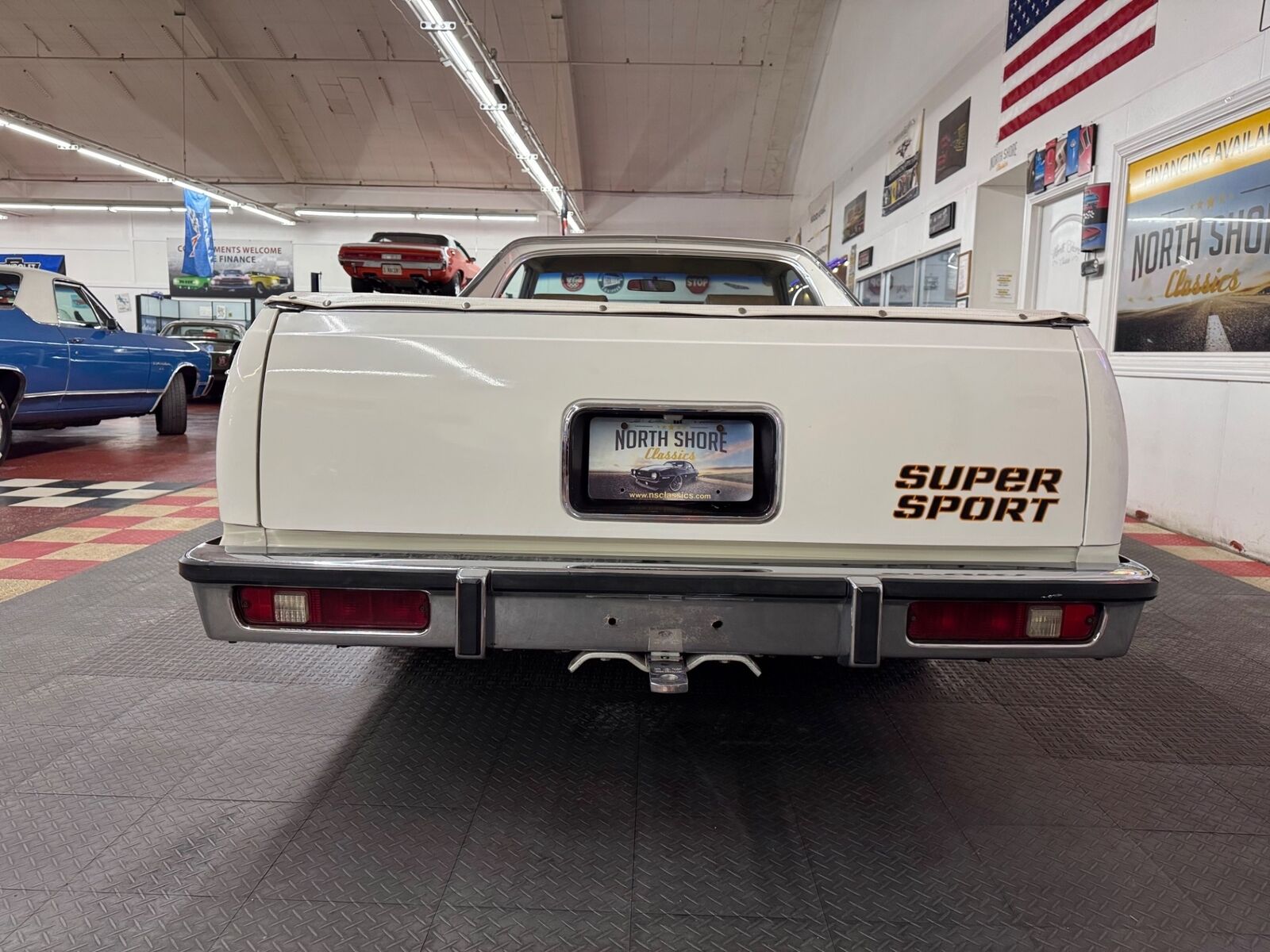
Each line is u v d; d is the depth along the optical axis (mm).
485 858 1592
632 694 2396
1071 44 5645
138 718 2189
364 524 1611
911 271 9344
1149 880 1557
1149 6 4762
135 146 18984
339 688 2408
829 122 14703
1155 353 4762
